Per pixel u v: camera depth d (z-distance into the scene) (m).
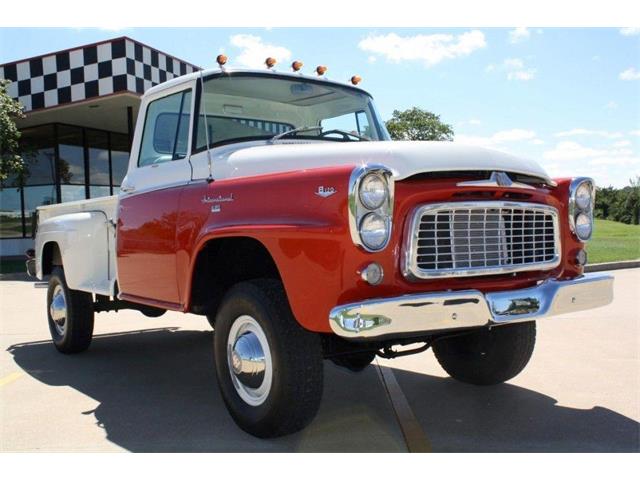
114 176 18.06
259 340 3.37
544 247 3.54
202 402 4.23
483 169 3.20
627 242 19.20
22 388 4.61
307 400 3.22
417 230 3.00
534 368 4.90
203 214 3.67
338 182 2.92
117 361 5.52
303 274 3.01
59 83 13.77
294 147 3.61
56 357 5.70
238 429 3.63
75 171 17.03
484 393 4.29
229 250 3.86
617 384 4.43
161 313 5.92
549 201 3.60
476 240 3.22
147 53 13.44
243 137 4.22
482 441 3.37
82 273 5.30
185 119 4.25
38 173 16.92
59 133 16.58
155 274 4.18
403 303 2.83
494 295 3.11
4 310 8.66
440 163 3.08
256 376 3.36
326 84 4.84
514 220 3.38
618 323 6.75
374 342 3.66
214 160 3.90
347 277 2.90
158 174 4.37
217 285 3.99
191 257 3.73
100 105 13.91
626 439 3.38
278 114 4.53
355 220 2.85
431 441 3.37
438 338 3.84
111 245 4.91
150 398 4.33
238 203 3.43
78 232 5.34
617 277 11.15
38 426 3.73
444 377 4.75
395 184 3.00
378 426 3.65
